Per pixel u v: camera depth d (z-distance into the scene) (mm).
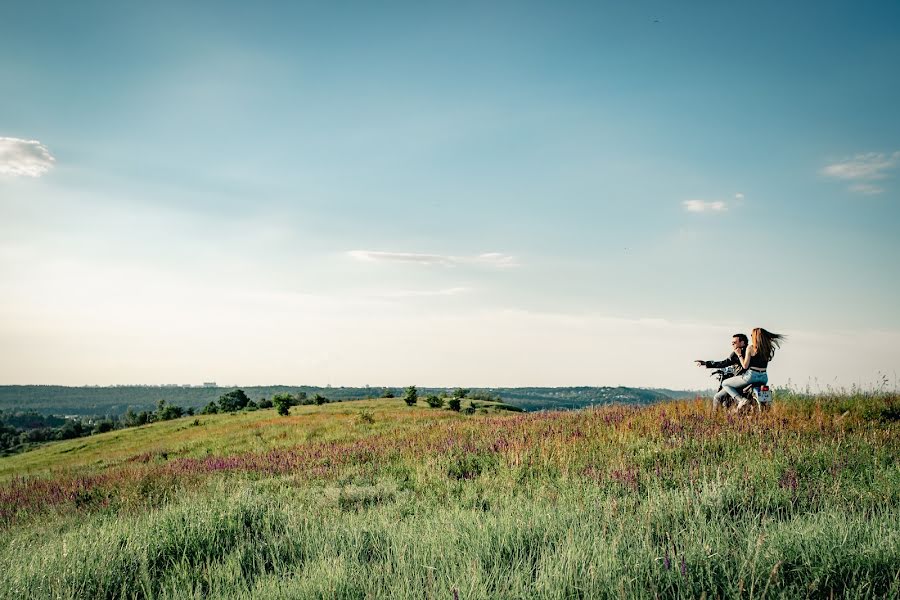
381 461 12023
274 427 38219
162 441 43781
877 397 12055
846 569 3445
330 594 3648
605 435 10750
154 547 5152
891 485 5660
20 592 4262
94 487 12719
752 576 3197
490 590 3422
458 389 84750
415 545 4570
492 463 9914
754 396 11266
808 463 7020
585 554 3760
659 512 4914
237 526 5723
